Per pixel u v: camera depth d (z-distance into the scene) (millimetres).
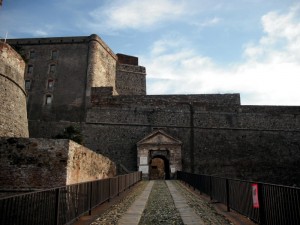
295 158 36781
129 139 36312
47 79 43281
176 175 34219
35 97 42594
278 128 37812
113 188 13578
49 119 41219
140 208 10664
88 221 8266
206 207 10969
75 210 7984
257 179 35750
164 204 11852
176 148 35406
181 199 13438
